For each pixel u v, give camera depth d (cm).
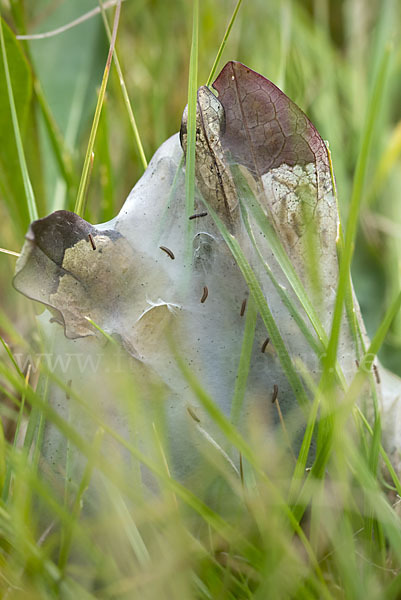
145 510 70
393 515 71
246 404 74
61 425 70
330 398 71
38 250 73
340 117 95
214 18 98
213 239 74
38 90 83
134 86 92
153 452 73
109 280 74
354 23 104
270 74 90
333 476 73
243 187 74
